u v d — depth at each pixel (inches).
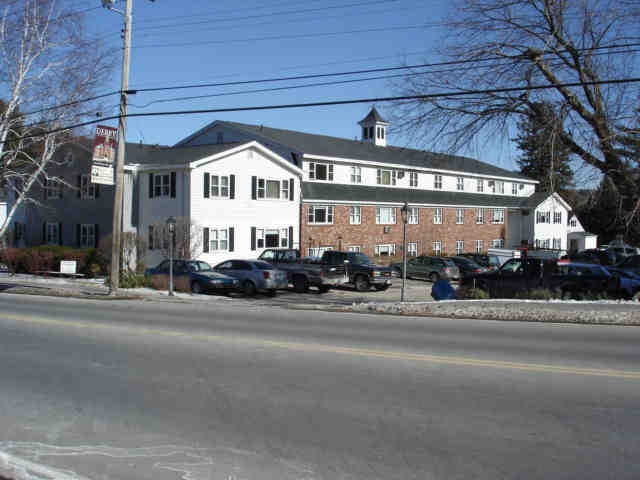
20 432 244.5
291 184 1482.5
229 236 1338.6
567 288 820.0
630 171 657.0
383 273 1111.6
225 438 235.1
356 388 305.6
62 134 1227.2
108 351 404.2
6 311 636.1
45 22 1127.0
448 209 1930.4
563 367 353.1
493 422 251.3
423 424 249.4
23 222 1604.3
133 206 1357.0
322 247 1545.3
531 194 2357.3
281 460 212.2
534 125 684.1
